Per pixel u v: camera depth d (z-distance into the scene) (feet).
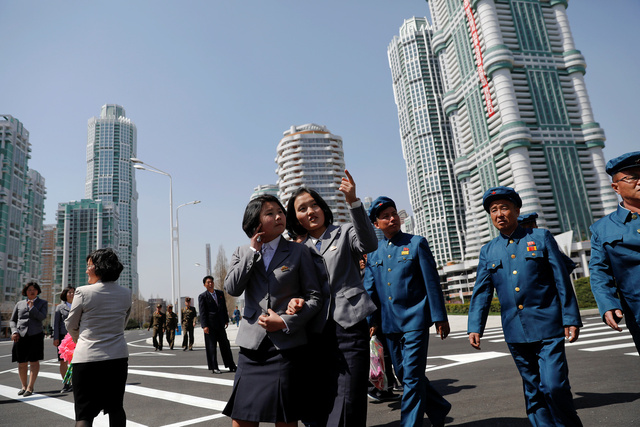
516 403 15.07
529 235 11.64
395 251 13.44
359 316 9.82
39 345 24.34
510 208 11.91
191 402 19.60
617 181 9.81
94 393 11.57
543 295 11.10
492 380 19.76
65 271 268.00
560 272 10.94
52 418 17.85
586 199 415.44
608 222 10.09
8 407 20.80
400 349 13.33
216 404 18.89
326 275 9.92
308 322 9.66
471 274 462.19
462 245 546.67
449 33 513.86
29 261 375.04
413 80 611.47
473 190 476.95
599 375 19.26
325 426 9.43
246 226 9.59
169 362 38.37
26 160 364.17
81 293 11.98
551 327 10.78
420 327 12.37
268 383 8.64
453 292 474.90
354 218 9.99
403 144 638.12
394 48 652.07
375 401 17.79
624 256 9.56
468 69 476.95
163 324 57.47
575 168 422.41
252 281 9.45
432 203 570.46
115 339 12.17
